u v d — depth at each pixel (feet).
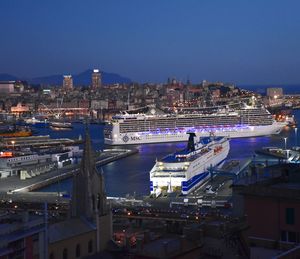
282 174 253.44
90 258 354.95
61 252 354.74
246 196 211.82
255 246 208.54
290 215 201.36
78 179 409.49
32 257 327.67
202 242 266.36
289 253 172.14
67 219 400.67
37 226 342.64
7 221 342.64
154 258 252.42
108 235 404.57
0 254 304.50
